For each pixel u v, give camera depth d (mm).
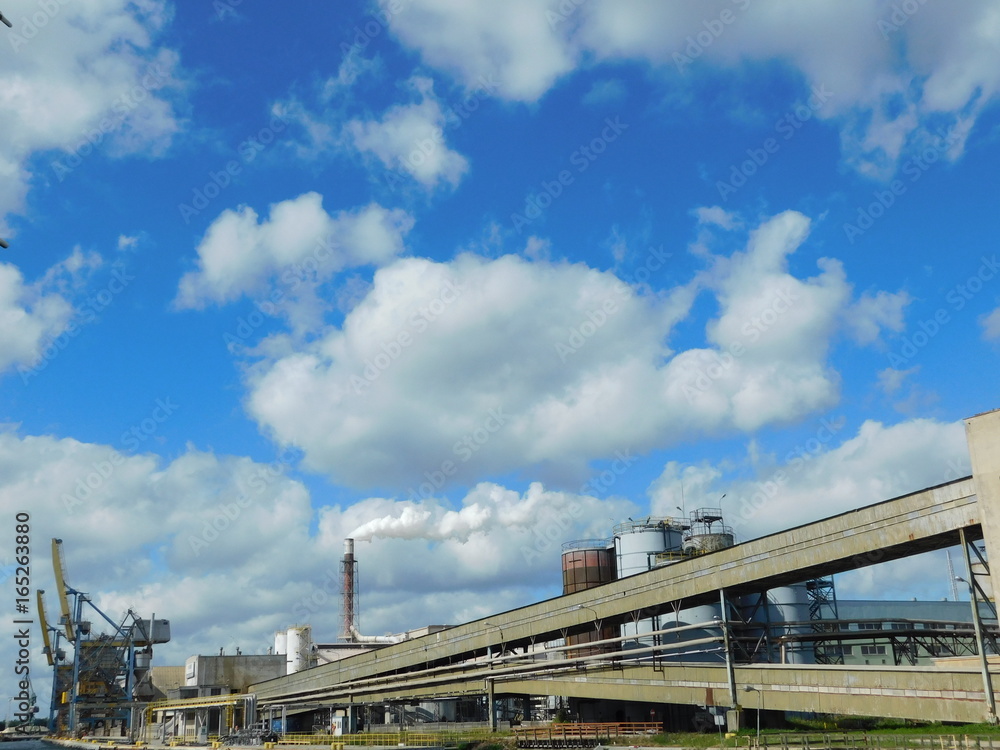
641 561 92312
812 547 60188
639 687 71625
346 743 86812
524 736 75938
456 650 92875
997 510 49500
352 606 179125
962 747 42688
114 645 153500
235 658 156000
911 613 125938
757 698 62031
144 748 105000
